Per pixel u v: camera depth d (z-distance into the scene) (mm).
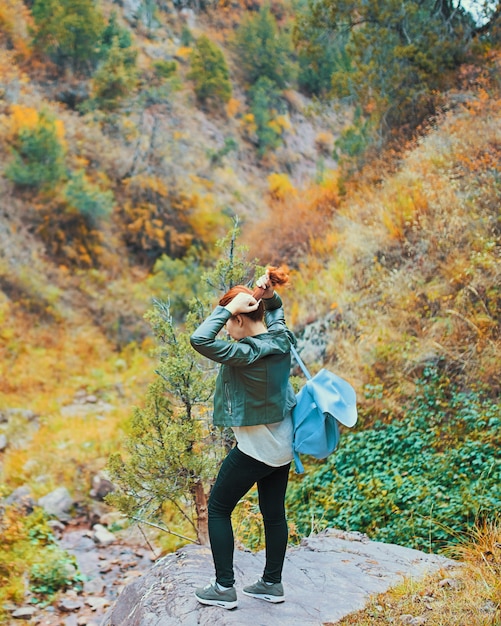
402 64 11609
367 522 6469
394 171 11227
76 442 9930
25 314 12570
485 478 6391
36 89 13867
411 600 3850
